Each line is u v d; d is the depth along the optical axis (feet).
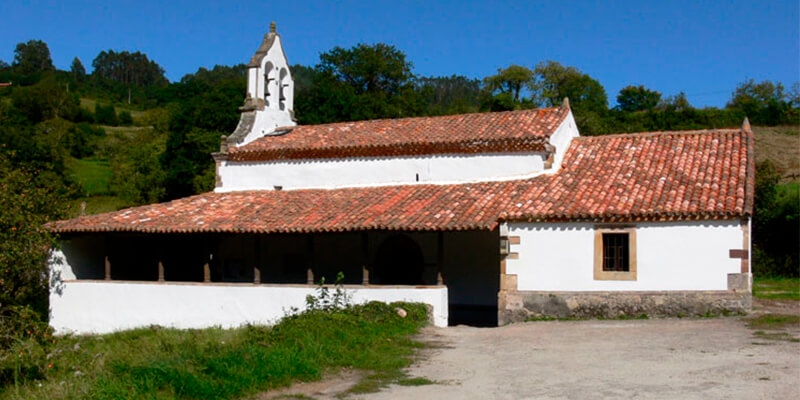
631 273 63.31
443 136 81.25
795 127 217.15
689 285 61.82
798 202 115.85
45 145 208.74
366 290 69.10
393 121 91.25
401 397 34.94
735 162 69.67
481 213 67.51
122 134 300.81
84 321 78.79
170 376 36.73
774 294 84.58
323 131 92.02
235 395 35.35
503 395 34.76
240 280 88.89
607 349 47.29
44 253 78.89
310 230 69.92
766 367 38.68
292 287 72.13
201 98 169.48
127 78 581.94
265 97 96.68
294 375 39.32
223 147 89.97
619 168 73.15
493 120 84.28
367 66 203.72
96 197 204.33
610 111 233.55
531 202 67.92
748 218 60.80
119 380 36.78
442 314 67.36
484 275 78.33
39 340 48.88
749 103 230.07
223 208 79.87
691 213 61.36
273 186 86.99
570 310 64.49
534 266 65.67
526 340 53.31
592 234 64.49
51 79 385.70
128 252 89.61
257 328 58.29
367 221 69.05
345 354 45.32
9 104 282.56
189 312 75.36
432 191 76.69
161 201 176.55
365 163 83.10
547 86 254.88
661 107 239.09
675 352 44.78
